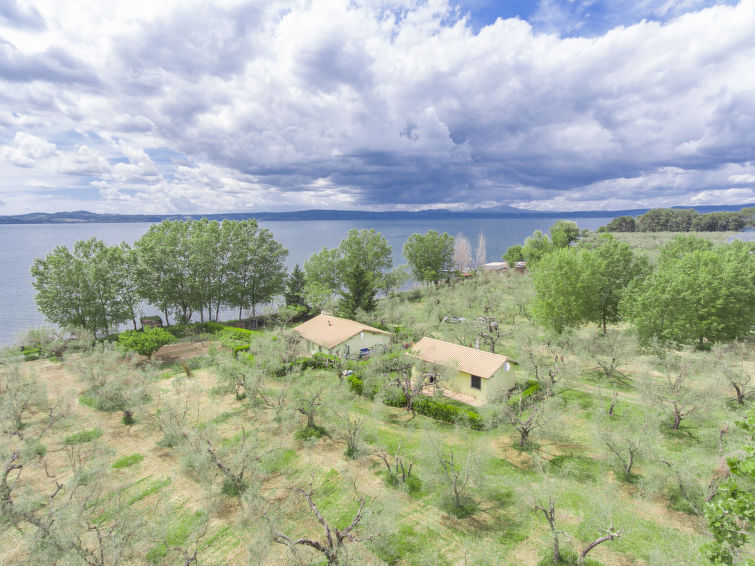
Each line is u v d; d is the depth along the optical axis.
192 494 23.27
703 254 46.75
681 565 16.58
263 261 72.31
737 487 12.30
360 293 69.56
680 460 24.00
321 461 26.33
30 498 19.66
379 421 32.31
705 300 42.66
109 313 57.22
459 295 73.69
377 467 25.58
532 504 20.86
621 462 24.22
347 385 35.00
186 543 19.36
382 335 50.56
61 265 53.50
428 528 20.28
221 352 48.66
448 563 18.00
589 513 20.48
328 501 22.36
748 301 43.16
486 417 29.11
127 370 36.56
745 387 33.16
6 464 21.64
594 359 42.16
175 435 26.64
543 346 41.97
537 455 26.77
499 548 18.88
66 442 29.25
